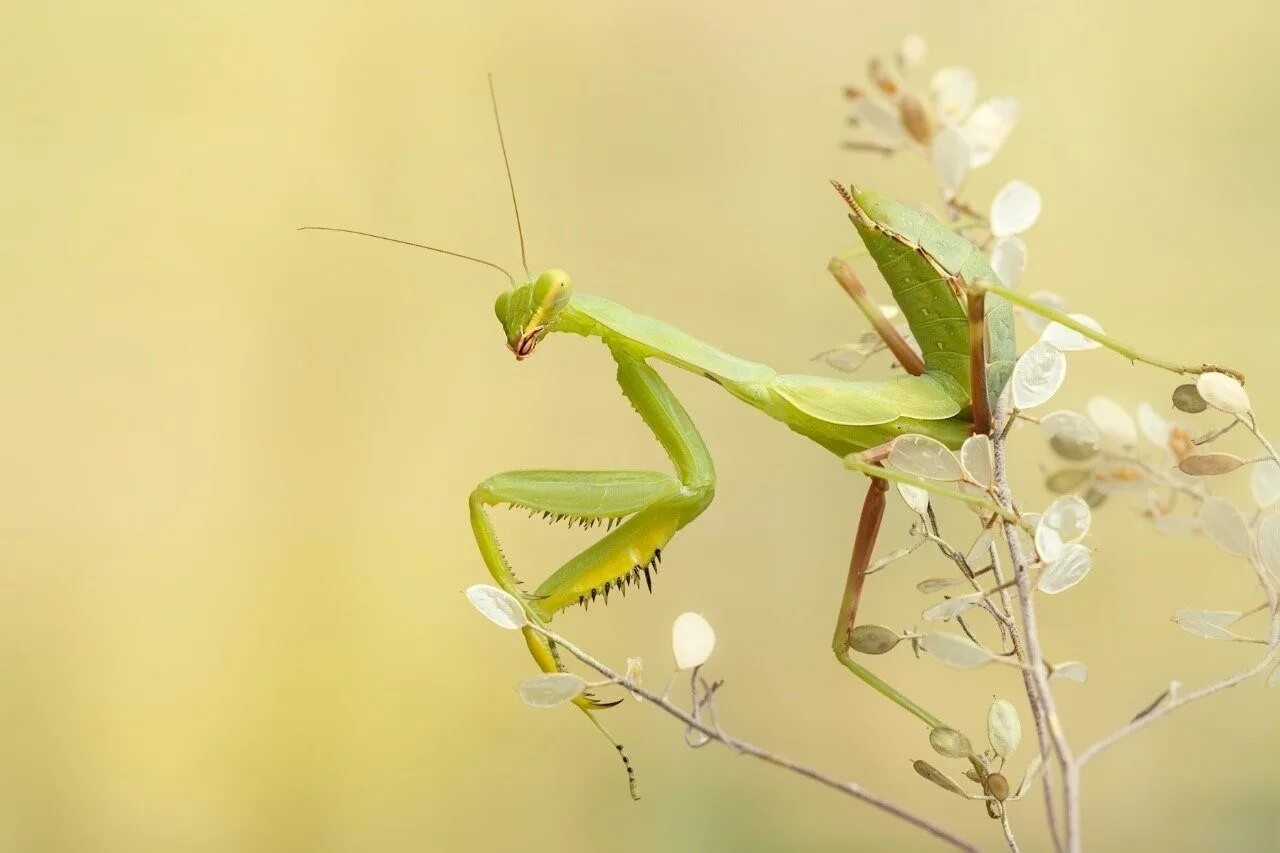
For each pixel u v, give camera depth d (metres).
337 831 0.47
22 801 0.47
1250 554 0.36
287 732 0.47
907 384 0.39
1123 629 0.46
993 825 0.46
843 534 0.47
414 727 0.47
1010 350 0.38
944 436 0.39
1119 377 0.47
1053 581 0.36
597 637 0.47
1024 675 0.36
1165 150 0.48
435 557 0.48
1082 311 0.47
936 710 0.46
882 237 0.38
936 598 0.46
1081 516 0.36
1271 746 0.45
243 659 0.48
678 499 0.39
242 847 0.47
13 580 0.48
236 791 0.47
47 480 0.48
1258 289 0.47
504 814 0.47
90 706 0.47
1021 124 0.48
